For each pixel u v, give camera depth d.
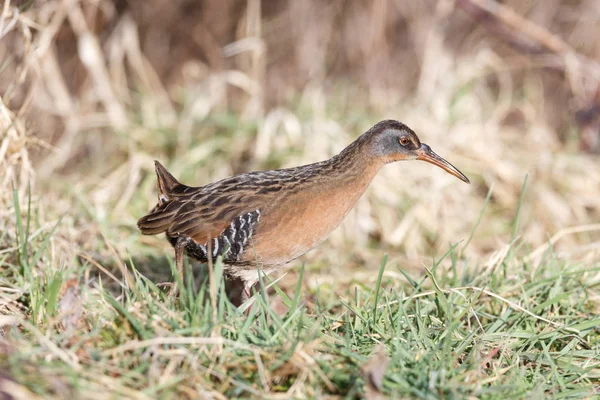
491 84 17.41
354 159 8.60
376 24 16.84
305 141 13.44
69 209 10.80
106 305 7.32
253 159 13.27
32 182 9.95
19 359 5.83
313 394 6.21
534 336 7.46
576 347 7.73
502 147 14.05
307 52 17.09
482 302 8.48
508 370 6.96
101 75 14.31
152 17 16.73
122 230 11.20
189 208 8.24
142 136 13.84
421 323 7.29
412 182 12.81
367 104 15.56
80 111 14.34
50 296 7.13
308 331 6.93
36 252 8.71
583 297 8.68
